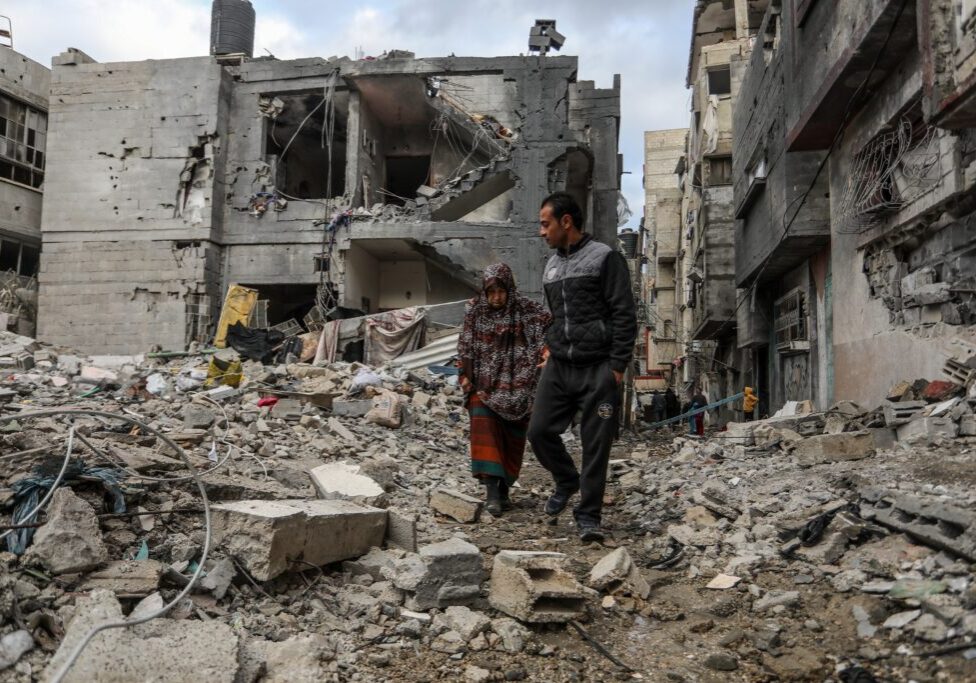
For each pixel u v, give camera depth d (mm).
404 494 5105
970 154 6055
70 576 2523
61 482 3053
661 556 3713
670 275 39656
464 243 17516
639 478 6344
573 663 2500
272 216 18391
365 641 2588
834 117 8695
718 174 19750
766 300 15453
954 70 4965
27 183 19984
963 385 5879
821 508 3795
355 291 18578
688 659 2520
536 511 4879
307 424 7578
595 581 3139
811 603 2840
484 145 18594
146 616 2195
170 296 18188
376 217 17844
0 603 2170
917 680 2129
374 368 13234
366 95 18969
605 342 3951
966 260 6297
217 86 18484
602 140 19797
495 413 4730
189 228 18297
